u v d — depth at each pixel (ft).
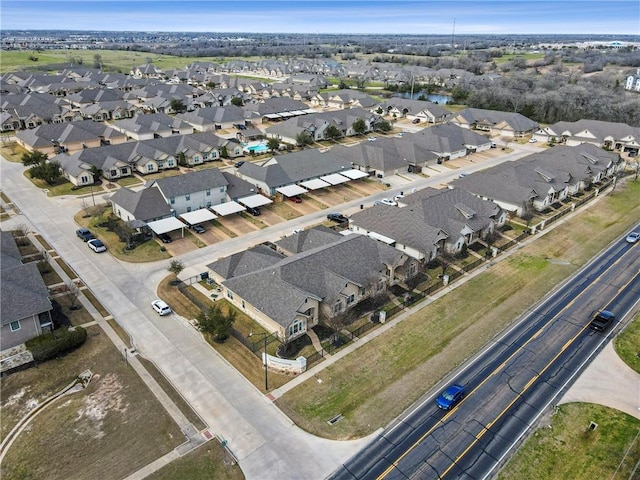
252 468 115.75
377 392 140.87
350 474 114.52
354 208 279.90
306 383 143.84
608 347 161.99
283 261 183.42
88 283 196.34
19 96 493.77
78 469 114.83
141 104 547.49
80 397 137.69
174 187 255.70
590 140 421.59
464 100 626.64
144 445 121.70
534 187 280.51
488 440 124.36
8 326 150.41
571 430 127.85
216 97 561.43
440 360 155.02
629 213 281.95
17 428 127.65
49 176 299.99
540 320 177.27
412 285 197.57
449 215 234.58
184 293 189.88
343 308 177.78
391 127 487.20
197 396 138.31
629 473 115.14
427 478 113.50
